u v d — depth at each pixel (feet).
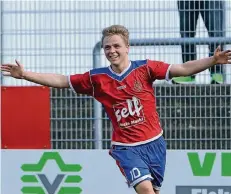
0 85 75.00
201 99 74.84
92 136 75.41
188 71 54.13
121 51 54.44
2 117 75.00
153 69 55.01
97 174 74.13
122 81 55.11
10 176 74.64
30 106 75.05
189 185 73.41
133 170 54.60
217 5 73.97
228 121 74.64
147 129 55.42
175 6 73.97
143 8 73.97
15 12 74.54
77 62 74.18
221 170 73.31
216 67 74.54
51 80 55.83
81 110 75.41
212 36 73.97
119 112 55.42
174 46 73.82
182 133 75.00
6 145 75.00
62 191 74.43
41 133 75.20
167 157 73.51
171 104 75.00
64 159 74.33
